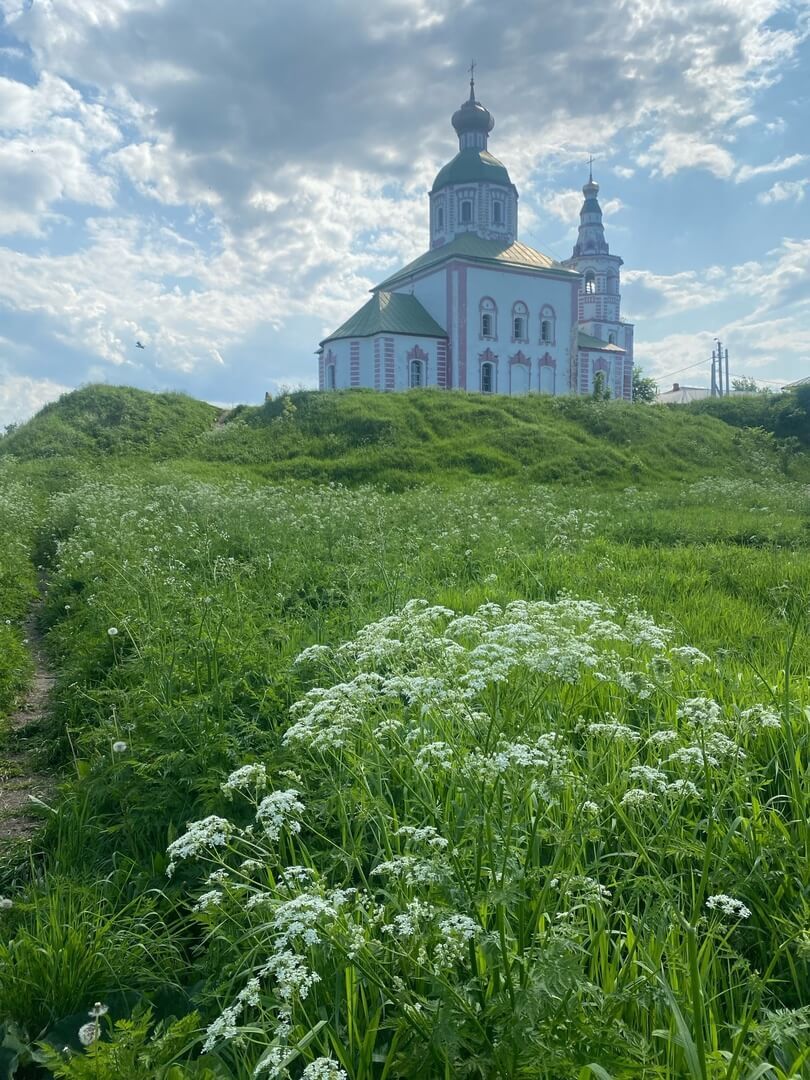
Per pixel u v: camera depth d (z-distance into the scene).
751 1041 2.35
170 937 3.30
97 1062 2.18
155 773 4.47
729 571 10.16
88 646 7.48
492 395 36.62
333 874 3.43
